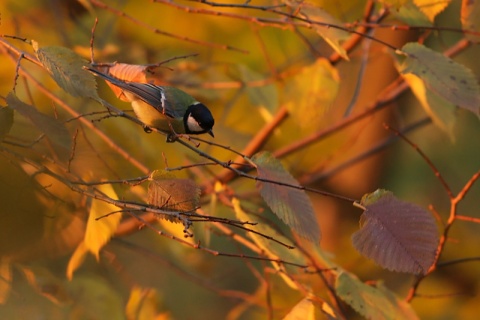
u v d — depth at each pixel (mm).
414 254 6758
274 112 11641
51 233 7352
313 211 7055
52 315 8750
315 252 9211
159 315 9594
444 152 17250
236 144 12312
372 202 6867
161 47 13047
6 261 7141
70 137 6598
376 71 15000
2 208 6719
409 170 17281
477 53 15250
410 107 16469
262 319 15797
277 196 7023
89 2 9953
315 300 7750
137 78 7398
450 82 8203
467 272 15945
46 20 12023
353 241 6832
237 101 13359
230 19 13031
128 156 8906
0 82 10805
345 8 12438
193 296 15695
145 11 12992
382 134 15812
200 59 13281
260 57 13766
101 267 10969
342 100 15445
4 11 10898
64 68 6492
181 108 7797
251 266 9930
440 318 15664
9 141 6980
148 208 6438
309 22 8094
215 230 10289
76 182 6961
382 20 10906
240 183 13117
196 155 11430
